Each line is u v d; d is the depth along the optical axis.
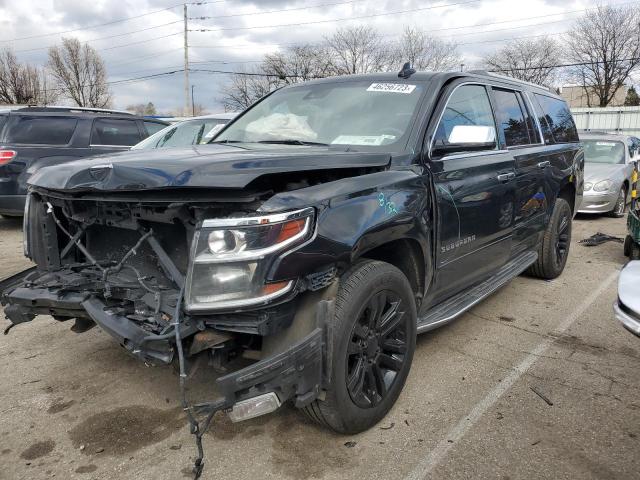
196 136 7.62
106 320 2.51
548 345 4.10
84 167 2.63
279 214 2.23
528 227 4.85
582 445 2.80
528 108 5.10
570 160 5.84
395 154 3.15
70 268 3.11
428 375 3.58
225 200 2.27
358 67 50.38
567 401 3.24
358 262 2.78
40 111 8.64
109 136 9.27
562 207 5.70
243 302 2.20
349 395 2.68
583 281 5.91
